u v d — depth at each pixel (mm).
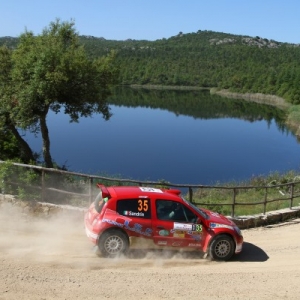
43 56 16234
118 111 79750
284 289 8836
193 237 10445
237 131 60469
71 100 17766
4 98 17219
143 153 40062
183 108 89938
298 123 70188
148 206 10305
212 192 21141
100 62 18250
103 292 8148
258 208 16094
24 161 18328
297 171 29234
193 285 8781
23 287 8117
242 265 10273
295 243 12070
